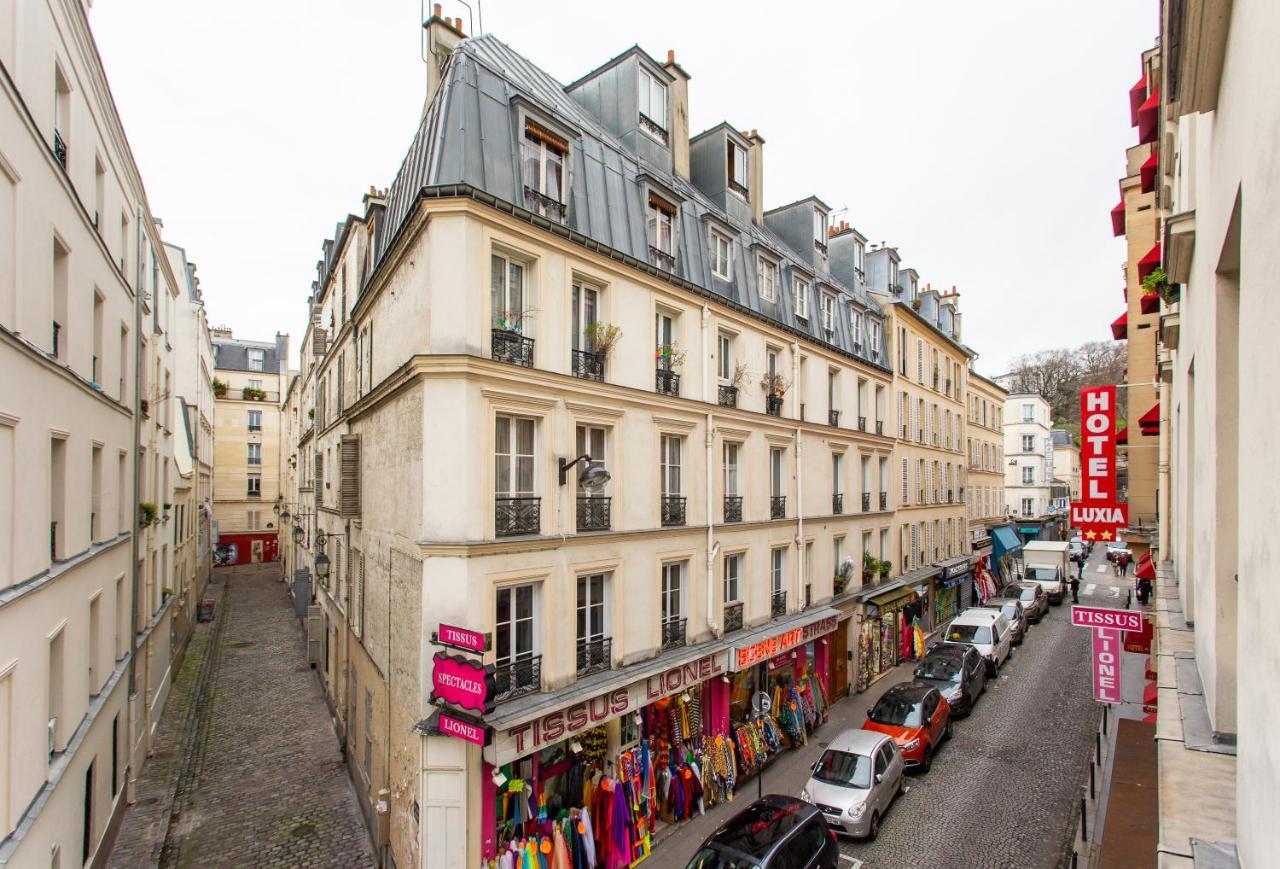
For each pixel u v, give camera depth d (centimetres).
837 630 1967
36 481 773
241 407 4991
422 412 963
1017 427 5222
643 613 1214
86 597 1009
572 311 1142
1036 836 1140
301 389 3100
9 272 705
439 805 899
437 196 948
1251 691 324
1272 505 281
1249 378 329
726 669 1352
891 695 1544
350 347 1656
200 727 1730
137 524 1396
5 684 687
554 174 1147
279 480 4866
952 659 1830
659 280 1291
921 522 2648
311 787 1392
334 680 1761
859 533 2097
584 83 1567
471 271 964
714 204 1728
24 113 720
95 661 1109
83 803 991
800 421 1736
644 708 1230
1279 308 265
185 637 2497
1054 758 1472
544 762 1067
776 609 1634
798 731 1563
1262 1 288
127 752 1309
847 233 2425
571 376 1084
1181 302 912
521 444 1052
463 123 1005
